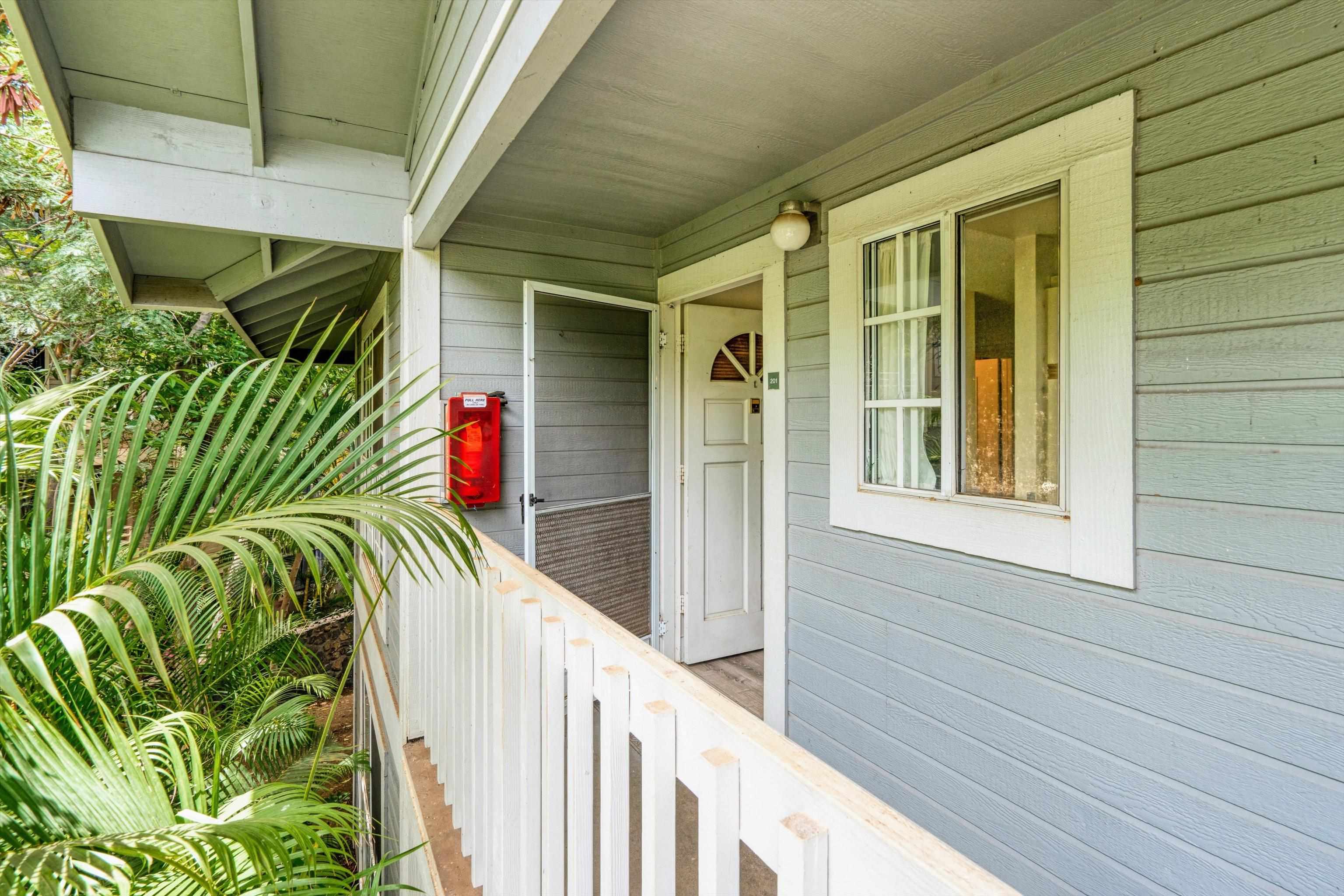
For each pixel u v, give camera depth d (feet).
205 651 10.77
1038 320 5.52
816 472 7.80
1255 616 4.17
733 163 7.82
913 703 6.52
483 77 5.76
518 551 10.07
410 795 7.39
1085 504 5.05
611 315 10.89
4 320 21.81
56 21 6.98
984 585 5.84
